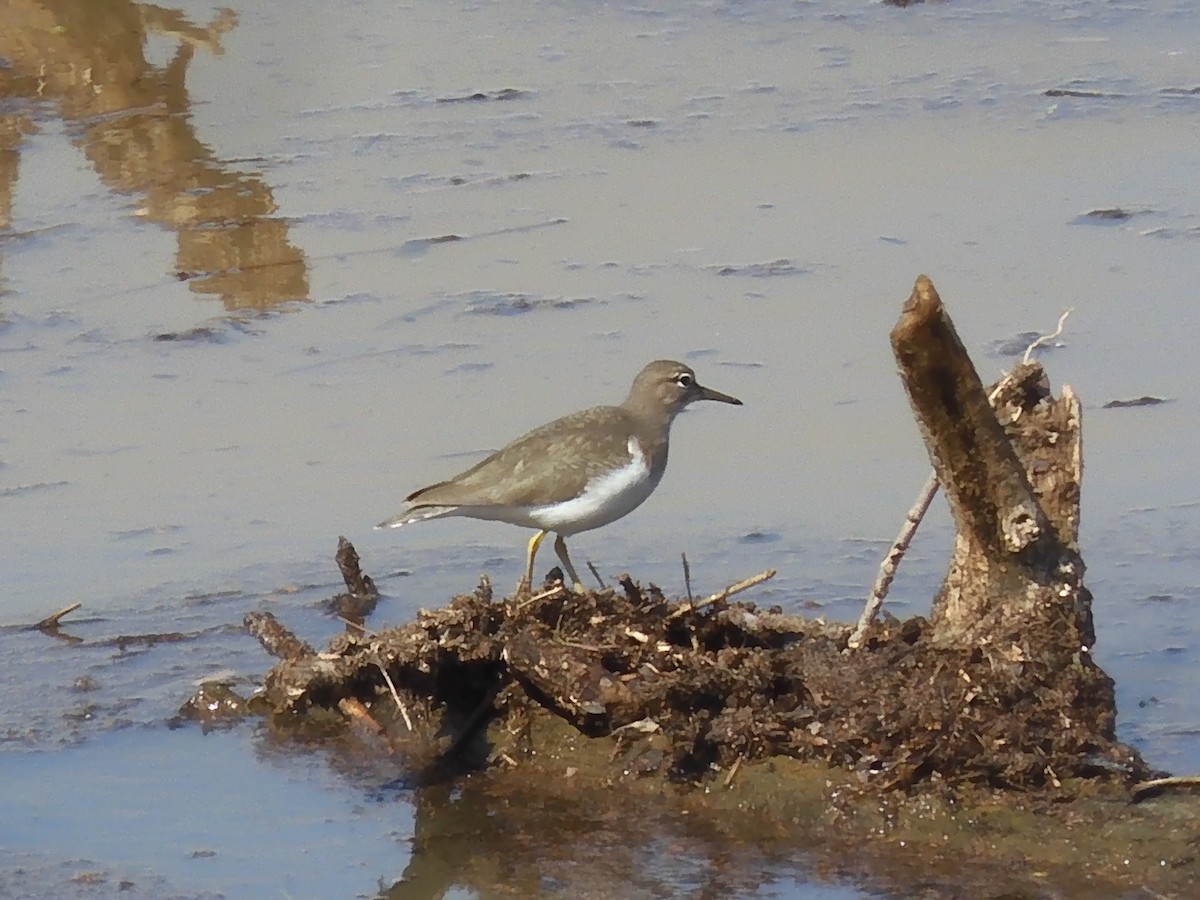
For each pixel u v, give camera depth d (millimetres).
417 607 12430
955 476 9742
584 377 15336
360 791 10461
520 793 10336
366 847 9859
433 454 14250
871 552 12883
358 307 16781
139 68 21984
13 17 22609
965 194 18797
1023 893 9023
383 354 15922
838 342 15906
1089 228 17875
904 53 22812
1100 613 11914
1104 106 20875
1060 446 10219
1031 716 9719
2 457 14336
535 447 12070
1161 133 20109
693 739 10117
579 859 9641
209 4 23984
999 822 9453
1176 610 11914
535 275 17297
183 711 11336
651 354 15727
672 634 10797
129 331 16375
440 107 21203
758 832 9758
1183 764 10078
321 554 13141
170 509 13695
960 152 19828
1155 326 15852
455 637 10750
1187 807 9359
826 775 9867
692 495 13859
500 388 15234
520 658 10477
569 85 21906
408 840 9930
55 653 11984
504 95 21578
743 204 18719
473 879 9508
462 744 10766
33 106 21094
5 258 17797
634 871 9477
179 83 21734
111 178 19438
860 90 21672
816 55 22812
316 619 12250
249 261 17688
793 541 13094
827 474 14039
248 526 13484
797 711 10055
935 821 9516
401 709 10812
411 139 20422
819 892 9180
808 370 15492
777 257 17547
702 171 19547
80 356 15977
